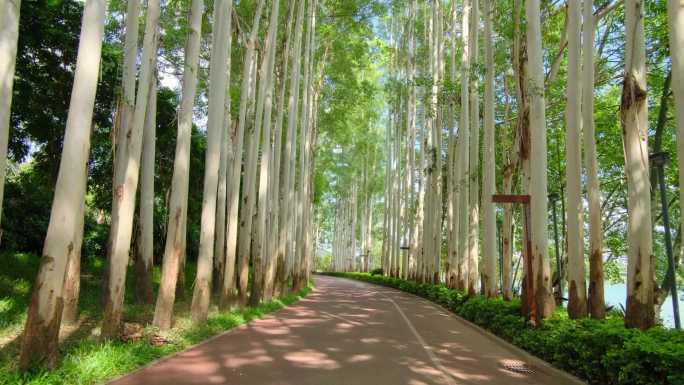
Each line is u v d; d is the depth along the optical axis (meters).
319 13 26.27
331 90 32.59
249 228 16.72
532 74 11.86
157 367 7.53
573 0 10.67
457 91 22.42
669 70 15.35
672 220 21.94
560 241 27.67
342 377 7.32
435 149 28.09
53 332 6.39
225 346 9.66
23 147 18.23
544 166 11.54
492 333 12.82
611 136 19.11
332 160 47.91
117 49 17.22
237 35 19.66
